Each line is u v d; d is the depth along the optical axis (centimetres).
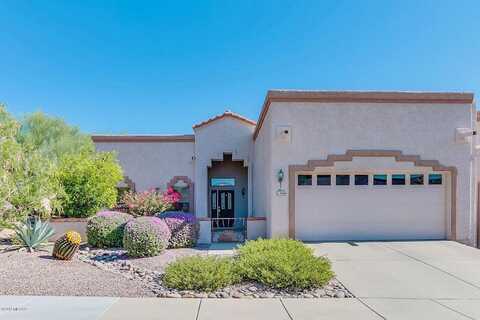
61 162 1455
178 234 1163
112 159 1662
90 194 1380
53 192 1247
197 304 613
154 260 959
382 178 1273
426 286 723
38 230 1056
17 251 1015
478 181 1312
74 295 655
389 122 1249
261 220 1315
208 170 2045
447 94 1256
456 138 1255
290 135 1222
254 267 746
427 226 1275
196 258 782
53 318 540
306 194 1254
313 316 559
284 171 1229
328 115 1238
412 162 1245
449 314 571
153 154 1986
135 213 1600
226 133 1967
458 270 848
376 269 855
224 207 2039
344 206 1261
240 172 2059
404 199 1273
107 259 984
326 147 1234
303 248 877
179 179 1978
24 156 1183
